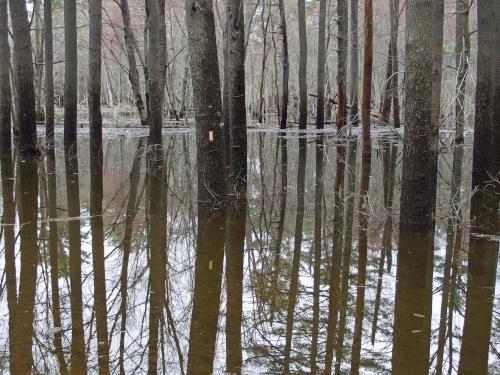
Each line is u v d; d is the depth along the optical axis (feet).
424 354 11.28
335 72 137.08
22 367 10.48
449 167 39.63
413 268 16.67
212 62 23.39
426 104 20.02
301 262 17.35
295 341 11.82
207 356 11.02
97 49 42.01
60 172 36.45
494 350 11.46
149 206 25.86
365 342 11.81
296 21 134.41
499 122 29.94
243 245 19.19
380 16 101.91
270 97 142.92
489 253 18.03
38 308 13.53
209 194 24.30
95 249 18.61
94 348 11.30
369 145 40.16
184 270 16.43
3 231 20.83
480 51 28.17
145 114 80.43
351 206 26.03
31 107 42.06
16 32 40.42
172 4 96.02
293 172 37.42
